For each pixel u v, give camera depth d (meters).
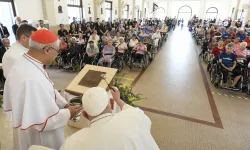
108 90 1.56
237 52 4.19
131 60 5.00
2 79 3.52
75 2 8.56
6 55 1.45
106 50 4.76
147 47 5.59
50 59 1.04
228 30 7.31
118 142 0.74
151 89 3.62
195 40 10.74
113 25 10.23
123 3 13.60
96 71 1.75
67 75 4.38
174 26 18.52
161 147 2.02
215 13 19.28
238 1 13.55
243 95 3.46
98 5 10.06
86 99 0.80
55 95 1.15
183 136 2.21
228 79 3.75
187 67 5.33
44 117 0.96
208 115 2.71
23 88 0.92
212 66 4.27
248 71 3.57
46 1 6.55
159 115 2.66
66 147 0.77
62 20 7.56
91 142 0.75
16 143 1.97
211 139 2.17
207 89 3.71
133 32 8.20
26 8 5.92
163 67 5.25
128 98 1.87
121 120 0.81
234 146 2.06
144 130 0.85
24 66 0.94
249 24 10.66
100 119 0.79
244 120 2.60
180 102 3.10
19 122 0.96
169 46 8.92
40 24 5.60
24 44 1.49
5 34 5.09
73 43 4.92
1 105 2.59
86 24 8.16
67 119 1.07
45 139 1.10
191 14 21.41
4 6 5.40
